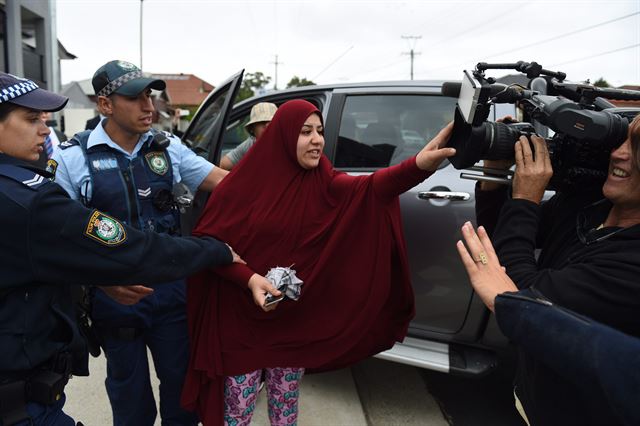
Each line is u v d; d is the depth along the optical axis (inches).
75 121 555.5
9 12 387.9
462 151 46.8
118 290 57.9
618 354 28.2
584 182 44.2
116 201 62.7
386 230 63.2
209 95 119.3
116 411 68.4
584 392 31.4
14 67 392.5
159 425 87.4
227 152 126.0
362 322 64.6
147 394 69.1
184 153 75.2
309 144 61.6
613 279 33.4
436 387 101.7
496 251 44.0
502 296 36.2
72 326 47.1
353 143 98.8
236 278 60.8
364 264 63.9
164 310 67.2
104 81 62.0
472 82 42.5
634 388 27.4
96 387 98.5
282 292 59.6
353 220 62.9
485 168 49.0
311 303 65.5
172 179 69.9
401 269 66.9
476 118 43.6
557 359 31.2
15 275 41.7
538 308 33.5
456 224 83.5
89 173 62.2
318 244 64.5
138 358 67.1
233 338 65.0
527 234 42.2
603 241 37.9
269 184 64.6
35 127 44.4
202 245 55.8
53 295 45.5
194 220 96.0
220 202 65.7
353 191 62.5
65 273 43.6
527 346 33.5
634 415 27.2
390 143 96.4
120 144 65.3
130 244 46.7
